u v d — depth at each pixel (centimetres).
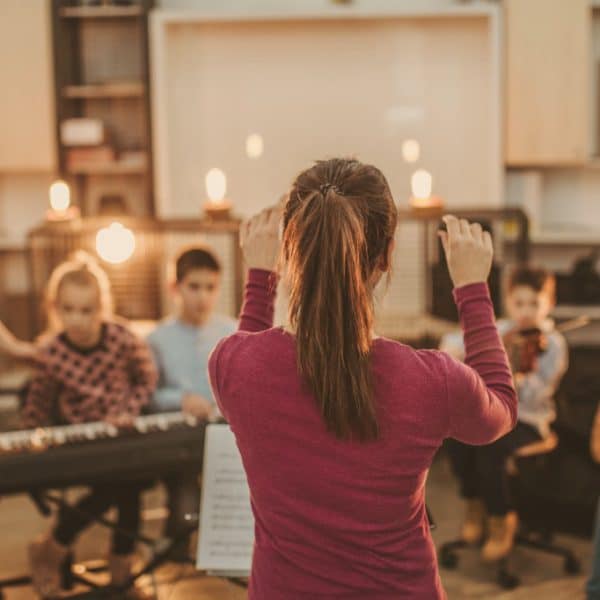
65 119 511
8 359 514
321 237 108
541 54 492
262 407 111
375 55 520
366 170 114
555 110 495
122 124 534
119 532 256
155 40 501
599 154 521
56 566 267
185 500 255
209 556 171
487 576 289
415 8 519
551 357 307
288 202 115
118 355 275
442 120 520
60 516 266
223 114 526
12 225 554
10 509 351
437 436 111
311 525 110
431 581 113
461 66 515
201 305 300
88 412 270
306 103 525
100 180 538
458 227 123
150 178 508
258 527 116
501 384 118
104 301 276
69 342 272
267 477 112
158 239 486
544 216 545
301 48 522
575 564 291
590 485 319
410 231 505
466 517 306
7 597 273
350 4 521
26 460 223
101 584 267
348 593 109
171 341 304
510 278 312
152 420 254
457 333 317
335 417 107
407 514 112
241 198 531
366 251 110
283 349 112
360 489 109
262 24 520
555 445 316
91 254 460
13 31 503
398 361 111
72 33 527
